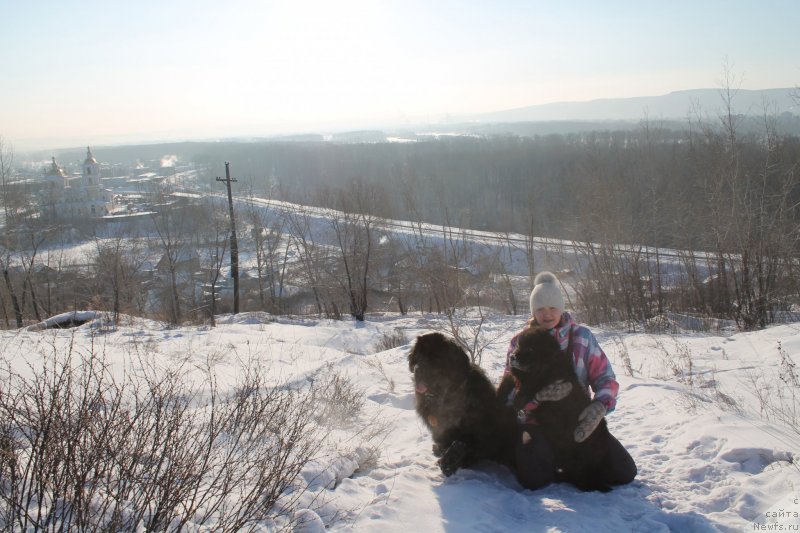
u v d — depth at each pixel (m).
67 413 3.25
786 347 10.17
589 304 21.77
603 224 24.39
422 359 4.74
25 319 29.42
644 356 11.26
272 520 3.57
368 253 31.00
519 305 26.00
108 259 30.80
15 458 2.97
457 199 62.47
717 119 27.97
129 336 13.61
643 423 5.82
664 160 37.38
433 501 4.10
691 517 3.67
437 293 25.67
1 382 5.12
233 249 33.59
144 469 3.23
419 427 6.56
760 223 21.09
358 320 28.77
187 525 3.22
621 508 3.95
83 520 2.82
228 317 26.72
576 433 4.15
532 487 4.36
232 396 6.61
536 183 60.72
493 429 4.82
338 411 6.51
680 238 25.23
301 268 37.41
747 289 19.44
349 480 4.52
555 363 4.30
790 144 28.06
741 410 5.93
